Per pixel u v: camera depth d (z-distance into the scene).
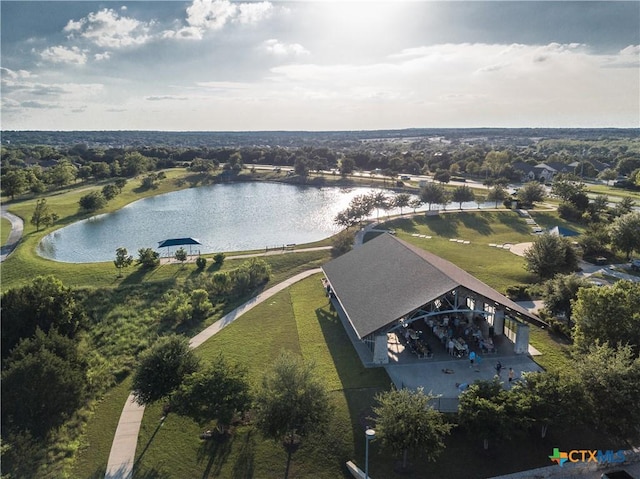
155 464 27.03
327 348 39.56
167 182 157.75
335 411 29.20
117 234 92.50
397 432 24.59
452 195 107.50
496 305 37.34
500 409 25.28
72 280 58.47
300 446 27.75
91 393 35.16
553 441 27.58
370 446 27.44
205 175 173.12
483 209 104.94
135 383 31.50
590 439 27.84
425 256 44.38
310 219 106.31
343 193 143.38
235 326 46.28
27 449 26.17
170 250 79.56
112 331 46.88
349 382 33.44
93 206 108.12
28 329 40.75
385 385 32.78
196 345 42.34
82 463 27.47
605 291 34.06
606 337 32.31
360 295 42.00
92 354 41.97
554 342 39.78
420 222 94.94
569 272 54.25
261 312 49.59
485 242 80.25
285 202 128.88
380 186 152.25
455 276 37.91
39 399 29.44
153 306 52.19
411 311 34.31
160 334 45.44
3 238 82.44
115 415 32.47
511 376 33.22
